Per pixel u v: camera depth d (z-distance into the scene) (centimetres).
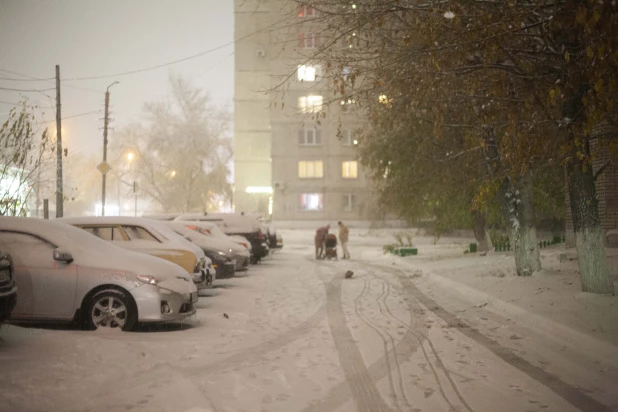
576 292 1350
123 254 1079
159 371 778
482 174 1850
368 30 1195
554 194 2469
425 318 1284
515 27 1043
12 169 1648
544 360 886
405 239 4738
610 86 886
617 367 832
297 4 1241
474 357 905
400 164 2430
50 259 1029
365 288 1873
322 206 6094
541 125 1114
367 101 1370
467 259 2548
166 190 6781
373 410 643
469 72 1211
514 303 1323
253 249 2686
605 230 2153
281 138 6088
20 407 619
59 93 2803
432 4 1086
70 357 812
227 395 689
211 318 1243
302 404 661
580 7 870
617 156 964
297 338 1051
